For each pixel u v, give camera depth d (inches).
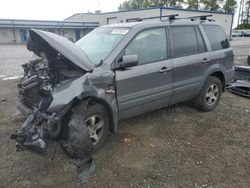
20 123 175.0
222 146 144.7
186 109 203.2
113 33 155.9
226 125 174.4
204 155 134.6
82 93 116.0
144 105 154.3
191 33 180.7
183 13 1211.2
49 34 120.8
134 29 149.3
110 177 115.4
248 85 250.8
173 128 167.2
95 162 126.8
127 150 138.8
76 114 114.7
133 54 143.4
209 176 116.7
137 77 145.1
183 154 135.3
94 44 156.5
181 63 168.7
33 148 110.8
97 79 125.9
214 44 195.8
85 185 109.9
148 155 134.1
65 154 131.8
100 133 136.4
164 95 163.2
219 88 203.2
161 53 160.7
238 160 130.3
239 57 577.0
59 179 113.7
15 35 1451.8
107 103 132.3
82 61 121.9
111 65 135.6
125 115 147.6
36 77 131.6
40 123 115.3
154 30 158.6
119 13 1398.9
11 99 239.3
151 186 110.0
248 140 153.0
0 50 927.0
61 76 125.2
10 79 350.6
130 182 112.3
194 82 180.7
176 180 113.8
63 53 116.5
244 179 115.0
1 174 117.4
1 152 136.3
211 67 190.4
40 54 143.4
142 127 167.9
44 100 120.3
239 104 224.1
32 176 115.9
